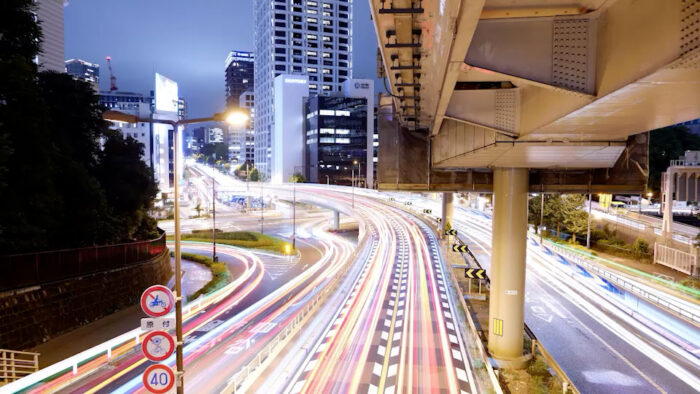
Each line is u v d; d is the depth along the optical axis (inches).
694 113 307.9
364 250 2009.1
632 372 807.1
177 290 465.4
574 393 570.9
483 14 312.2
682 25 187.3
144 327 395.9
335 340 885.8
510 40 314.0
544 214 2362.2
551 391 628.1
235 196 5388.8
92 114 1338.6
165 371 398.6
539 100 404.8
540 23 303.4
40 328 891.4
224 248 2647.6
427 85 433.7
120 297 1195.9
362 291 1320.1
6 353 786.8
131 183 1429.6
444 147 698.8
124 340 922.7
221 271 1968.5
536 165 687.7
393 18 280.8
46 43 2738.7
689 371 813.9
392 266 1679.4
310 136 5615.2
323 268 1996.8
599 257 1865.2
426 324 981.2
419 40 318.3
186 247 2674.7
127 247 1270.9
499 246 740.7
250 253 2484.0
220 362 805.9
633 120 343.6
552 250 2037.4
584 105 294.5
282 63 6171.3
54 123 1187.3
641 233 2113.7
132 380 711.1
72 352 850.8
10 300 821.2
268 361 778.2
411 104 532.4
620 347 927.0
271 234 3257.9
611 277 1497.3
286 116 5787.4
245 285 1685.5
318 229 3533.5
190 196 5728.3
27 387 677.9
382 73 464.8
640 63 224.7
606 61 268.2
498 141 507.8
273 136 6200.8
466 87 501.4
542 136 461.4
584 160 626.8
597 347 927.7
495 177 749.9
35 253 893.2
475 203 3870.6
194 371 760.3
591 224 2390.5
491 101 498.9
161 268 1577.3
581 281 1492.4
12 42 965.8
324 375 706.8
